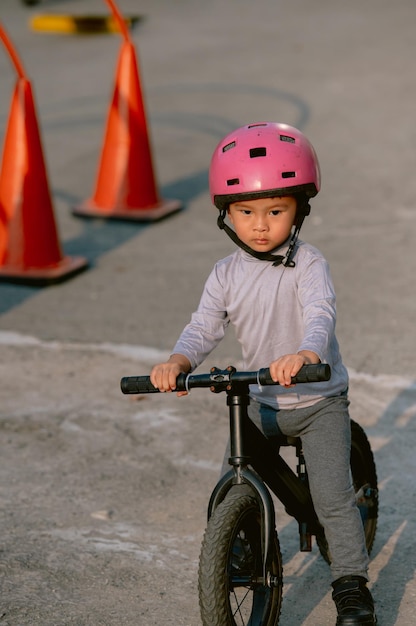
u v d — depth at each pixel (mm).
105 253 8703
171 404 6055
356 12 18203
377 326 6934
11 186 8102
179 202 9742
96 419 5891
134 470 5297
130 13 18969
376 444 5426
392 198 9594
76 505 4969
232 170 3545
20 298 7820
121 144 9438
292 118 12195
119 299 7703
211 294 3795
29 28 18281
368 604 3580
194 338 3736
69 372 6523
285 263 3660
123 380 3443
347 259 8203
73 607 4105
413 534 4598
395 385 6078
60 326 7258
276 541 3691
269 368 3242
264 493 3479
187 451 5480
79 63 15711
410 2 18797
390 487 5004
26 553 4527
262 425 3795
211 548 3365
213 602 3336
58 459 5438
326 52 15297
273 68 14562
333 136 11477
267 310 3691
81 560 4461
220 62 15102
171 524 4773
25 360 6719
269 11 18812
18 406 6078
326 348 3439
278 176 3512
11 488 5145
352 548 3627
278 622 3826
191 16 18656
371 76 13805
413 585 4195
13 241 8172
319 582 4262
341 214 9250
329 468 3654
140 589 4242
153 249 8742
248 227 3607
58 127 12539
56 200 10055
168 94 13562
